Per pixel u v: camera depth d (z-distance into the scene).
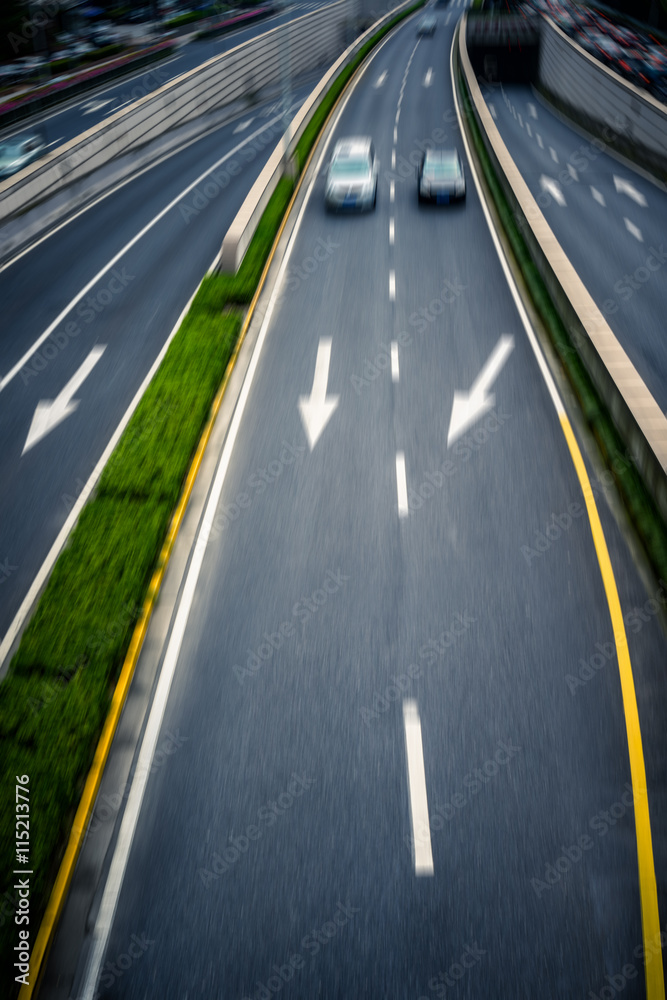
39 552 12.70
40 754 8.62
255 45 52.22
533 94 48.72
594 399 15.23
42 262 24.83
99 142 33.28
